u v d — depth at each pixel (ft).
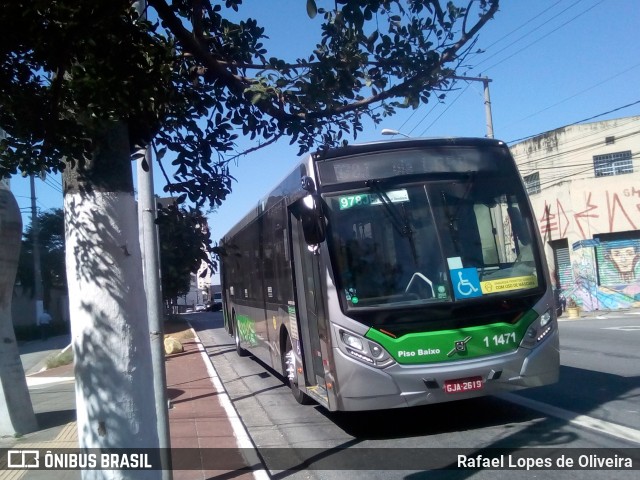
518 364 23.99
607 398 28.43
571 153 99.04
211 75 14.51
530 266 25.29
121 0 12.34
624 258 94.73
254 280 44.68
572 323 74.69
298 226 29.68
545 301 25.03
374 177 25.09
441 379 23.11
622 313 88.22
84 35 12.66
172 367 54.44
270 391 39.78
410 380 23.03
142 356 12.54
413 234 24.50
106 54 12.92
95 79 12.80
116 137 12.82
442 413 28.19
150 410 12.58
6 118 13.71
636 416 24.82
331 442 25.61
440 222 24.76
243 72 14.83
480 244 24.85
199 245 14.46
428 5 14.02
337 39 14.07
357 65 14.02
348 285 23.81
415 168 25.45
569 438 22.59
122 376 12.16
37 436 29.55
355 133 15.14
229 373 49.73
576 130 98.37
